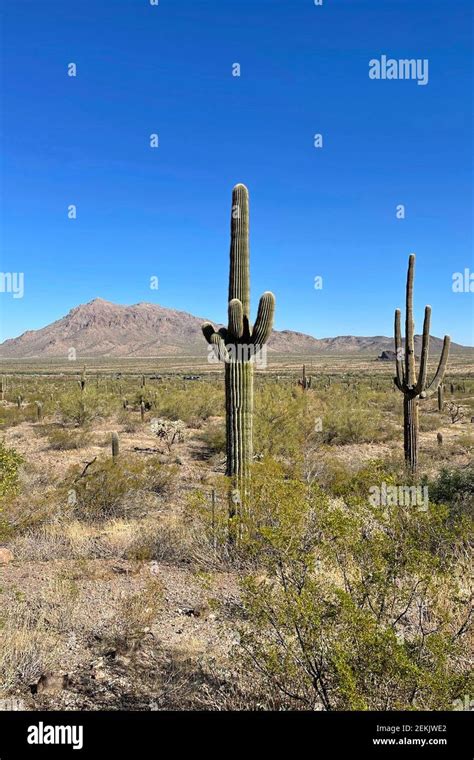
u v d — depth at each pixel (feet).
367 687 11.30
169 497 41.22
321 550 14.02
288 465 39.42
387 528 13.88
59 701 14.76
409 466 37.19
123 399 119.03
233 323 27.25
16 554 27.99
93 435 76.84
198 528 29.07
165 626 19.71
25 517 32.37
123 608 20.17
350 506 14.46
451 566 13.69
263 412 55.42
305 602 12.07
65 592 21.34
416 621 15.12
